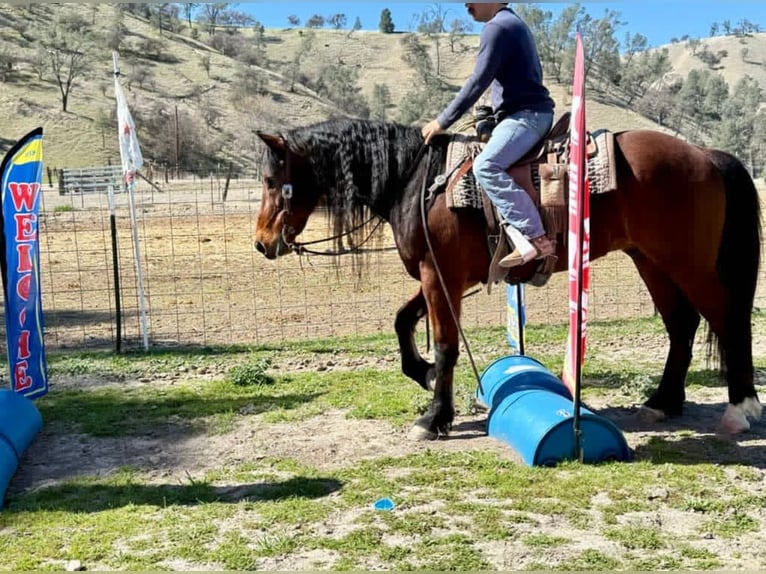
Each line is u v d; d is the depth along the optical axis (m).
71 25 80.62
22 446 5.21
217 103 73.06
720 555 3.71
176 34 97.50
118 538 4.02
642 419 5.69
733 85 116.19
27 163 6.11
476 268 5.23
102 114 62.69
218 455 5.23
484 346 8.14
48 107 62.69
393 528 4.02
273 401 6.38
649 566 3.60
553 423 4.80
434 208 5.10
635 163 4.91
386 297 11.01
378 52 117.94
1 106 61.31
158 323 9.82
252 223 20.05
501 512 4.19
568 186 4.89
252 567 3.68
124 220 20.98
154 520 4.21
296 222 5.57
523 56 4.88
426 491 4.50
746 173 5.12
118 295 8.23
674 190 4.90
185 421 5.94
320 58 108.00
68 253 15.48
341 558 3.74
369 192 5.45
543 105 4.94
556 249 5.02
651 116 76.38
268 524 4.12
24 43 74.94
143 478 4.88
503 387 5.49
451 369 5.36
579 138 4.38
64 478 4.91
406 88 100.12
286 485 4.62
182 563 3.74
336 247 6.04
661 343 8.18
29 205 6.20
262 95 77.00
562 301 10.62
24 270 6.21
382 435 5.52
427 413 5.46
